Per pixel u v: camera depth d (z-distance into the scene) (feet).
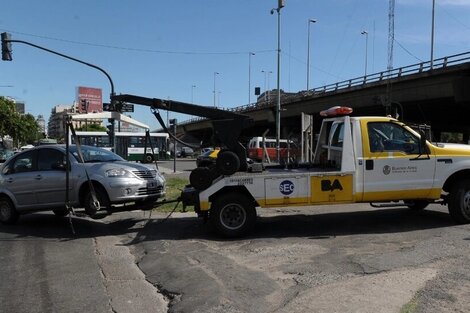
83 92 228.84
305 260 22.94
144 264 23.97
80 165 34.55
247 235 29.50
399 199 30.07
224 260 23.54
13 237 31.99
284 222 33.42
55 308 18.02
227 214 29.09
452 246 24.23
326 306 16.48
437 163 29.96
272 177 29.12
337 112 29.86
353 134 29.53
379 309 15.99
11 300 19.01
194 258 24.23
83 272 22.89
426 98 131.13
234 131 30.86
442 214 34.47
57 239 30.99
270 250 25.30
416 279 18.95
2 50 77.10
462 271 19.84
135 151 159.22
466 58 116.67
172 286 20.07
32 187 35.78
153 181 34.96
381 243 25.90
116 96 32.37
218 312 16.61
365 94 156.46
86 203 33.30
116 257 25.77
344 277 19.86
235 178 29.01
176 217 37.81
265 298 17.83
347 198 29.35
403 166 29.68
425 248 24.00
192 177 29.25
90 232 33.19
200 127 294.46
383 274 19.90
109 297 19.13
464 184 30.35
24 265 24.36
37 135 420.77
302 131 37.58
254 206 29.22
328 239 27.50
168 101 31.83
